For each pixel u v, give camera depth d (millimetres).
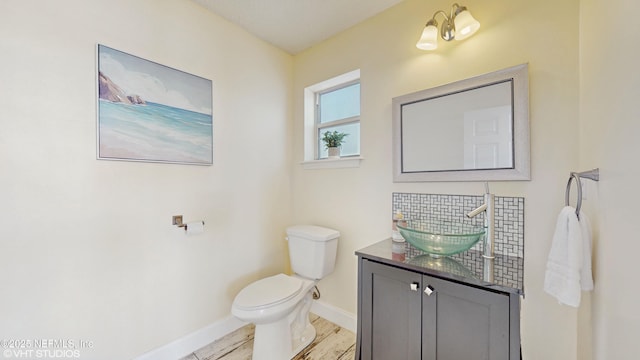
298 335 1801
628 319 629
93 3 1329
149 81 1525
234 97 1977
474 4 1446
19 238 1141
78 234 1290
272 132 2254
